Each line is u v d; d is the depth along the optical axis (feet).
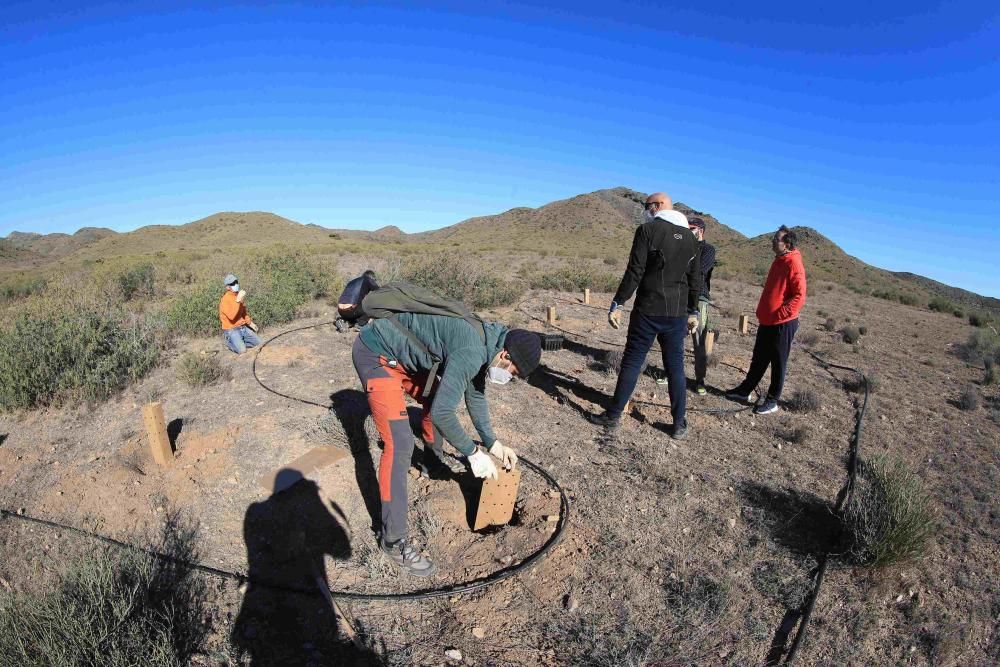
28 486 14.53
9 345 19.75
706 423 19.27
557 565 11.94
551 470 15.58
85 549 11.54
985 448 18.47
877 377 25.59
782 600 11.26
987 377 26.53
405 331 10.78
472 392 11.33
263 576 11.64
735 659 9.86
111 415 18.30
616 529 13.12
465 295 38.83
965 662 10.08
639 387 22.66
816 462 16.72
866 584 11.72
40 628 8.79
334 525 13.00
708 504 14.23
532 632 10.43
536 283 51.98
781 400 22.09
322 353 24.52
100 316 23.21
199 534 12.64
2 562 11.86
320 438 15.93
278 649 9.90
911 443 18.63
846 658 10.01
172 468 14.75
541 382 22.26
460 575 11.92
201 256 102.22
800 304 18.99
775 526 13.43
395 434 11.12
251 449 15.35
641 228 16.37
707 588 11.42
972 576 12.19
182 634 9.91
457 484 14.66
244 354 24.30
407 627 10.50
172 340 26.61
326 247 115.55
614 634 10.31
